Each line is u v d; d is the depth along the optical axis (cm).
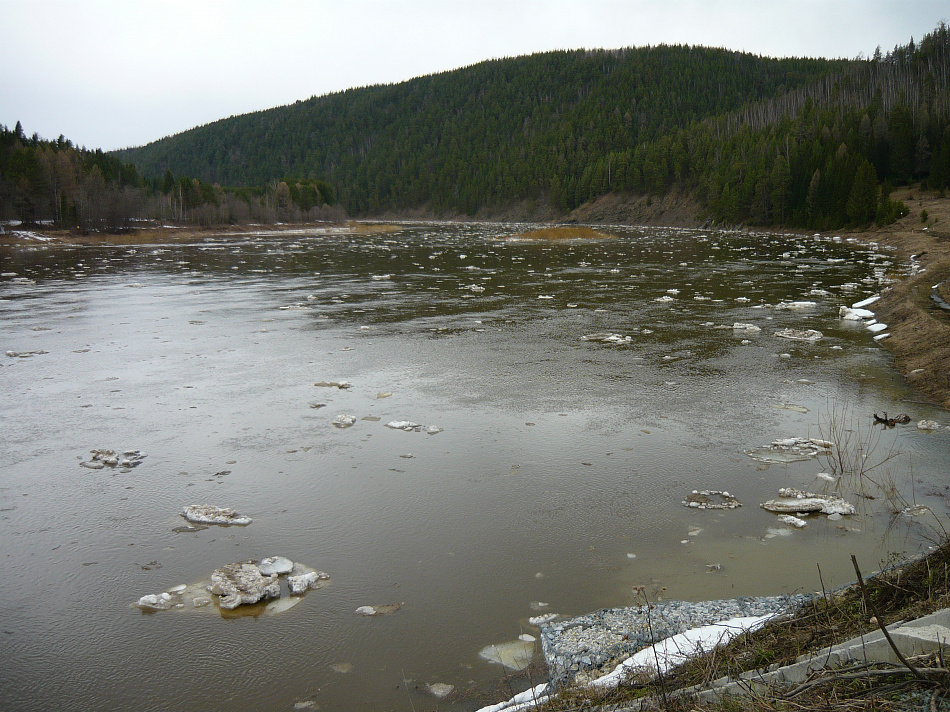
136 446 1044
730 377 1421
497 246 5928
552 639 568
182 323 2072
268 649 573
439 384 1380
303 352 1672
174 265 4119
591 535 764
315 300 2541
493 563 707
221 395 1309
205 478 925
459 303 2462
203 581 681
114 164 11906
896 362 1542
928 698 375
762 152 10475
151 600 643
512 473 936
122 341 1808
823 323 2033
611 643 553
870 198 7219
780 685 429
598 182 14812
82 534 775
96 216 8031
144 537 768
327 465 968
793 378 1411
